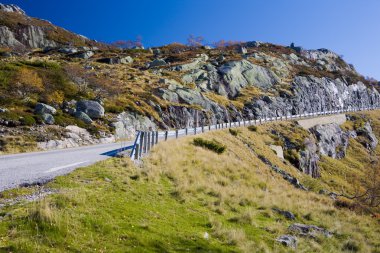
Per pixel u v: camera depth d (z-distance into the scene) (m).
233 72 79.38
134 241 7.75
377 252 13.16
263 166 33.81
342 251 12.22
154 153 19.64
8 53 70.88
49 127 26.78
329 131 71.88
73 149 22.92
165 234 8.71
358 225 16.98
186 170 18.69
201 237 9.41
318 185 37.06
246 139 42.50
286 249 10.60
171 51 111.19
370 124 98.88
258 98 73.50
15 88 32.12
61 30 139.38
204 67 79.19
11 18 123.62
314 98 95.81
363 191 46.34
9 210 7.67
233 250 9.26
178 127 46.84
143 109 42.66
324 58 160.62
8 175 11.84
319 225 15.27
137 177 13.74
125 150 20.77
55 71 40.38
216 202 14.04
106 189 10.86
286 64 110.94
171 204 11.88
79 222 7.62
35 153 19.88
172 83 60.94
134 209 9.73
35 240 6.50
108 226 7.91
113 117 35.38
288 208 16.97
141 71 68.25
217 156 26.20
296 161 46.12
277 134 54.28
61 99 33.97
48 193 9.39
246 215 12.92
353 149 77.31
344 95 115.44
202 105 56.72
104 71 59.84
